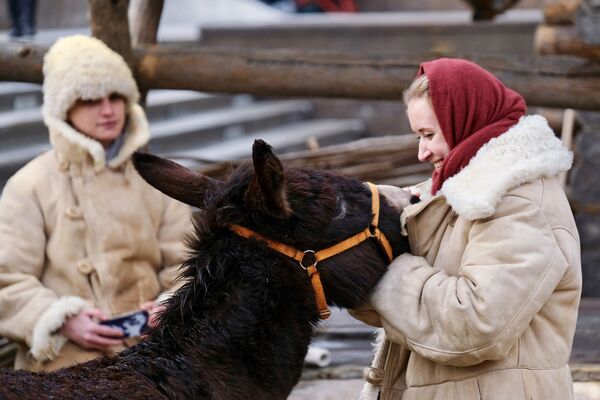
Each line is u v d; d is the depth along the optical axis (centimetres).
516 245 316
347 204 342
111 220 502
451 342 319
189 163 1166
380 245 343
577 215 903
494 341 313
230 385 330
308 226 334
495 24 1495
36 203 503
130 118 522
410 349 336
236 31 1608
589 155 895
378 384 369
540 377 329
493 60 699
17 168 1051
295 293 336
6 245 491
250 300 335
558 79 690
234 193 342
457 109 333
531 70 693
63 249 499
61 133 498
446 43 1527
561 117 937
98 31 659
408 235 349
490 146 328
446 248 338
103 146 515
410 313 328
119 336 484
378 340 386
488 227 322
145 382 321
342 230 338
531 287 313
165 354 334
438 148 344
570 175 918
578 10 743
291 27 1592
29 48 675
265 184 315
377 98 702
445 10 1997
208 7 1891
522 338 330
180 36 1606
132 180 514
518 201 321
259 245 337
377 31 1560
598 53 766
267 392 337
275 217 327
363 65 695
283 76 692
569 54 806
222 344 333
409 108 350
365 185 353
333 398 560
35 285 492
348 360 612
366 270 338
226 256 339
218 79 690
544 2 825
